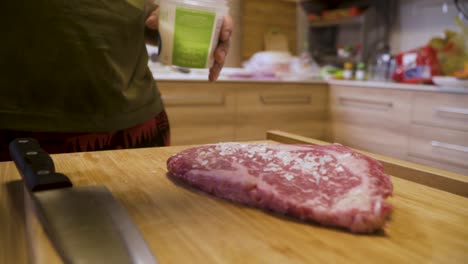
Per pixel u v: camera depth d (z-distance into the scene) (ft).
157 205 1.84
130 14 2.88
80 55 2.64
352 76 8.18
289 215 1.73
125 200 1.90
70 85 2.66
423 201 2.01
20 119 2.55
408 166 2.44
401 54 7.16
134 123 3.05
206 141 6.78
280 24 8.67
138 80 3.13
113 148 2.97
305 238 1.54
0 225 1.63
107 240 1.34
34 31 2.49
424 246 1.51
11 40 2.45
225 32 2.69
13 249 1.49
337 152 2.19
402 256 1.43
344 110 7.77
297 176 1.90
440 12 7.43
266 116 7.39
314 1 9.09
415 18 7.88
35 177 1.75
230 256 1.39
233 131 7.04
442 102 5.93
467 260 1.42
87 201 1.63
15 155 2.05
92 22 2.66
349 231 1.61
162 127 3.41
